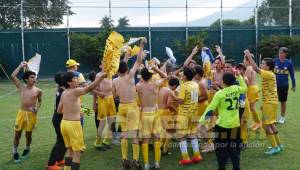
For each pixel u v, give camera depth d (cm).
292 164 741
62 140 746
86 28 2902
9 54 2756
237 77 749
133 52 847
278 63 1078
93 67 2781
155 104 756
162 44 2977
